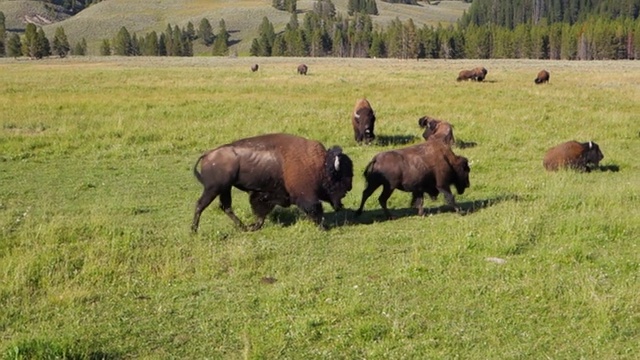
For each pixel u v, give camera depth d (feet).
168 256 24.79
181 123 62.08
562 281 21.53
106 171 44.78
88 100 78.74
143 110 70.13
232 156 28.68
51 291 21.36
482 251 25.05
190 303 20.74
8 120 62.39
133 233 27.71
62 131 56.95
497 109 73.72
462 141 55.62
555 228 28.22
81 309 20.24
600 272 22.54
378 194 37.32
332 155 29.07
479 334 18.11
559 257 24.00
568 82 117.08
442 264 23.71
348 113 69.36
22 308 20.13
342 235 28.66
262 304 20.48
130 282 22.48
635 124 63.36
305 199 29.04
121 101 78.13
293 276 22.90
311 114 68.13
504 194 37.01
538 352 17.06
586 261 23.84
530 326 18.57
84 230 28.48
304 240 27.66
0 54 442.09
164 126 60.18
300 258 25.09
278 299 20.59
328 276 22.86
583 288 20.53
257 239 28.02
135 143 53.93
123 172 44.55
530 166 46.29
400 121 65.77
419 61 263.70
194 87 99.35
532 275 22.31
